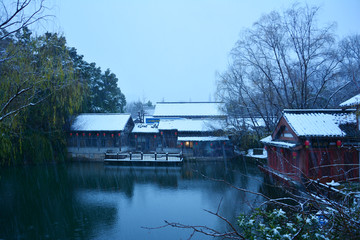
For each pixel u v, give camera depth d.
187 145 30.45
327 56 19.20
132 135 34.00
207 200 14.31
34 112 24.05
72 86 19.77
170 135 31.89
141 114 45.62
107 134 30.28
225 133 28.41
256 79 22.56
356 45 24.30
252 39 21.44
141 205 13.80
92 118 32.22
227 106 27.31
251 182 17.94
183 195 15.53
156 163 26.30
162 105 44.06
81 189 17.11
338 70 20.05
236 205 12.88
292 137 13.59
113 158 27.78
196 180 19.55
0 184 18.23
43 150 25.44
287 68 20.23
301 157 12.68
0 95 11.24
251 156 26.16
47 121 25.56
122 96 47.59
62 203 14.16
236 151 30.11
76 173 22.48
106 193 16.11
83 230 10.66
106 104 39.41
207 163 27.47
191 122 32.06
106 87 41.38
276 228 3.31
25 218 11.95
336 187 8.37
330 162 12.50
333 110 14.26
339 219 3.60
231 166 25.14
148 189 17.06
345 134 12.17
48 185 18.08
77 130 29.56
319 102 24.59
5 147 17.22
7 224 11.26
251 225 3.60
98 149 30.27
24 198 15.02
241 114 27.39
